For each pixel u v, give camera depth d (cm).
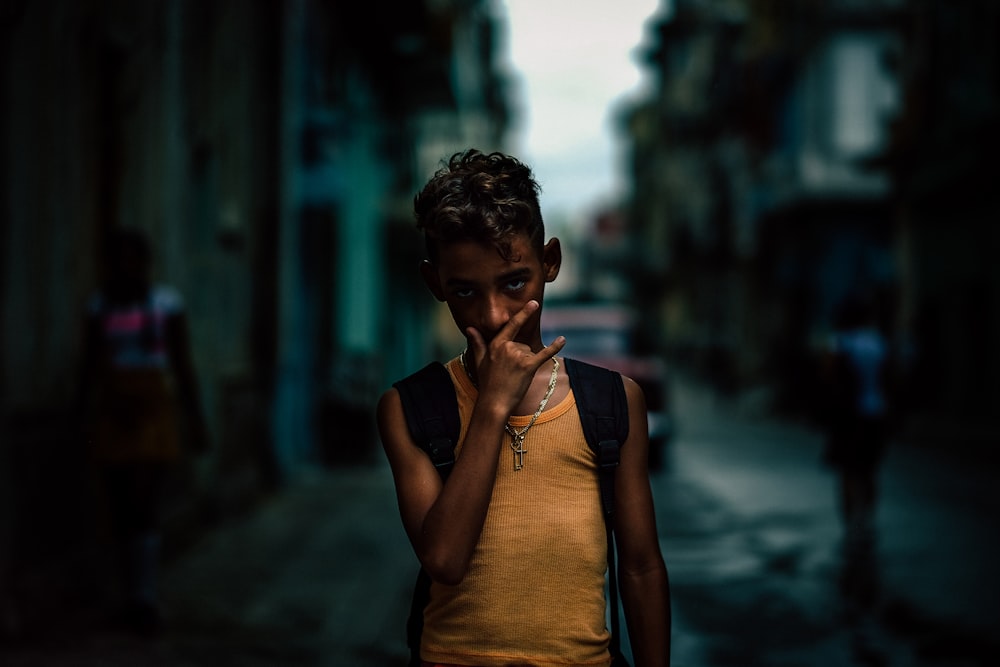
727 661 527
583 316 1664
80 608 607
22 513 555
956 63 2014
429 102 2316
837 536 902
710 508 1075
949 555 817
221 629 568
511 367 196
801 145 3022
